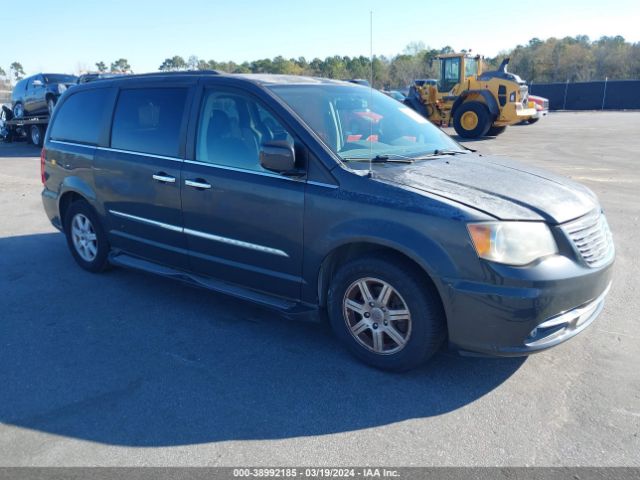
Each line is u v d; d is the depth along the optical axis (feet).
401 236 10.67
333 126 12.91
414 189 10.93
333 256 12.09
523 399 10.68
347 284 11.81
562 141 58.59
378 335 11.60
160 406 10.66
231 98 13.64
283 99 12.96
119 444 9.53
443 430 9.78
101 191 16.84
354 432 9.77
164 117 14.97
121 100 16.37
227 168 13.41
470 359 12.26
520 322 10.05
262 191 12.60
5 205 30.04
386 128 14.21
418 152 13.70
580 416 10.07
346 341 12.21
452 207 10.37
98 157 16.70
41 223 25.94
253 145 13.07
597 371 11.59
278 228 12.49
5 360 12.62
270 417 10.25
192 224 14.30
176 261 15.26
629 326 13.69
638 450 9.12
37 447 9.49
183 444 9.50
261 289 13.48
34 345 13.34
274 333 13.83
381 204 10.98
